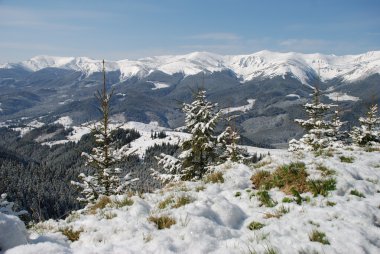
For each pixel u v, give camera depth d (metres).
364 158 13.07
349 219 7.02
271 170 10.77
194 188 10.27
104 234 6.60
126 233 6.52
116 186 22.50
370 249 5.81
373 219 7.20
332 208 7.67
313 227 6.61
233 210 7.82
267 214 7.66
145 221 7.26
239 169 11.50
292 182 9.56
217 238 6.41
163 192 10.45
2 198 14.97
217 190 9.81
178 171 24.28
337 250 5.68
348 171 10.22
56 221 8.73
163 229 6.83
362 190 9.00
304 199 8.59
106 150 23.34
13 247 5.25
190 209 7.59
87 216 8.52
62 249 5.38
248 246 5.82
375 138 27.78
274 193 9.17
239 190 9.70
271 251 5.55
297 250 5.64
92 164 23.23
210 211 7.71
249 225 7.24
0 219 5.41
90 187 22.17
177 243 6.01
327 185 9.13
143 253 5.60
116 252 5.64
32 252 5.05
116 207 8.92
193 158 24.20
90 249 5.74
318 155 13.49
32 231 7.71
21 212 12.33
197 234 6.32
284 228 6.68
